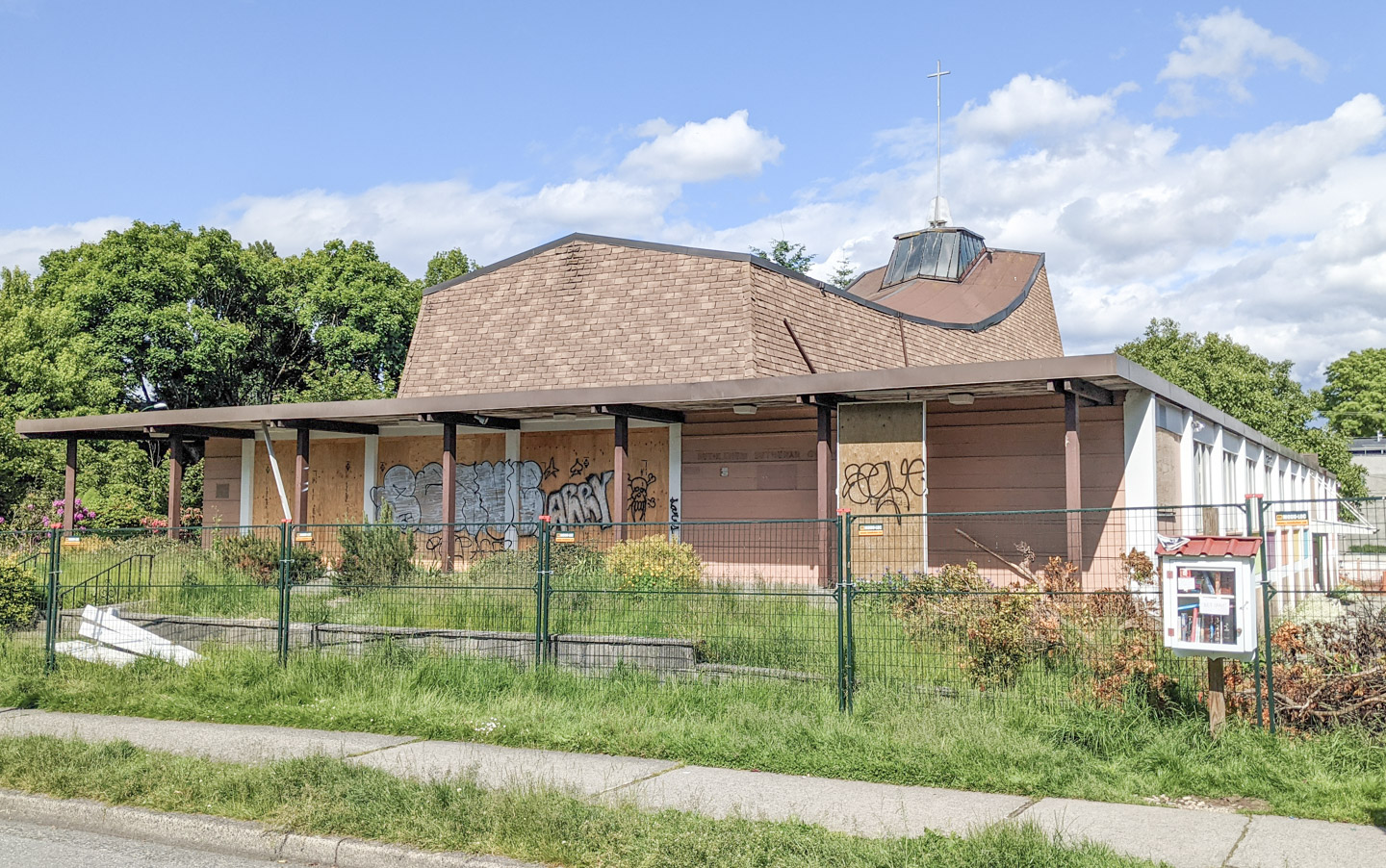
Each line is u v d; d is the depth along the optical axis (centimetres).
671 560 1570
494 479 2323
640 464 2159
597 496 2202
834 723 902
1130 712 855
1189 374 4834
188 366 4506
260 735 988
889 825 683
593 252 2462
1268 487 2820
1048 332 3962
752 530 2016
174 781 794
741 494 2039
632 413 1969
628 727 943
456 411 2030
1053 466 1761
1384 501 1043
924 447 1748
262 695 1123
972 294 3941
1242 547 788
